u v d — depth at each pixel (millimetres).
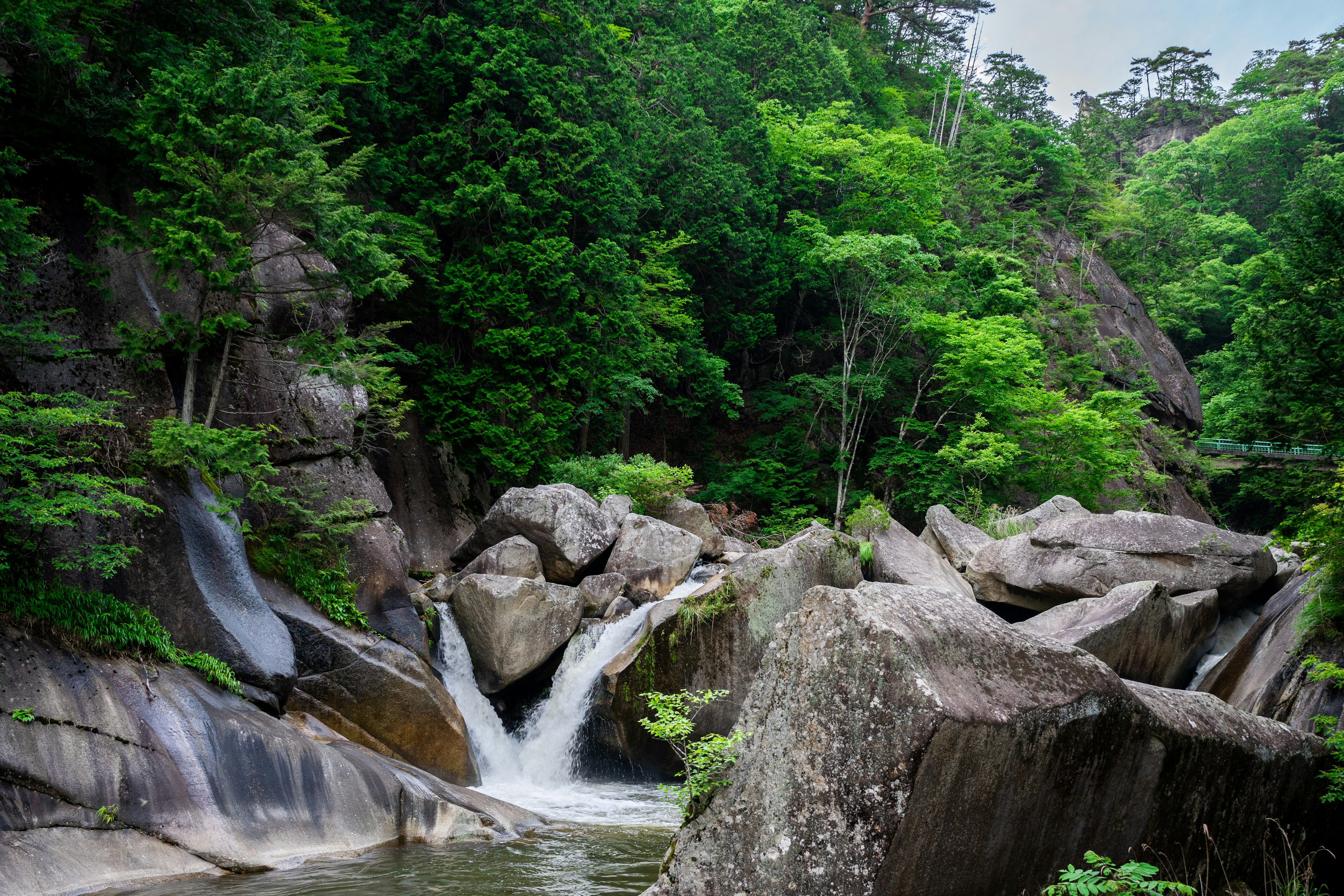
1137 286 61094
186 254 10750
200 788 8461
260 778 8961
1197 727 5195
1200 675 15008
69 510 8539
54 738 7918
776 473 33094
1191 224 72188
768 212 34438
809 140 37531
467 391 21875
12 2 10312
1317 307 11992
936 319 33188
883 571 17484
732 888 4590
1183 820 5133
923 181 38125
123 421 11234
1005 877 4602
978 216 50281
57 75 11430
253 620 10977
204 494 11414
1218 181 81812
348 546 13289
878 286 33719
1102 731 4770
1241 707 11273
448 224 22578
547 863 8844
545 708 14438
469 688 14156
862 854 4230
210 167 11031
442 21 23359
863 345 36906
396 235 20766
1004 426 33281
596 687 13711
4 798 7387
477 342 21984
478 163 22344
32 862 7137
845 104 40062
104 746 8156
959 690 4402
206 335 12195
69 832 7562
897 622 4551
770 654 5047
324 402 14297
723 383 30516
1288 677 10352
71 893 7164
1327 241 12078
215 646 10250
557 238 22797
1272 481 12414
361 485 14281
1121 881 4168
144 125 10961
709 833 4797
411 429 22078
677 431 33625
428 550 20969
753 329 33688
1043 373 41156
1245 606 16266
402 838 9633
